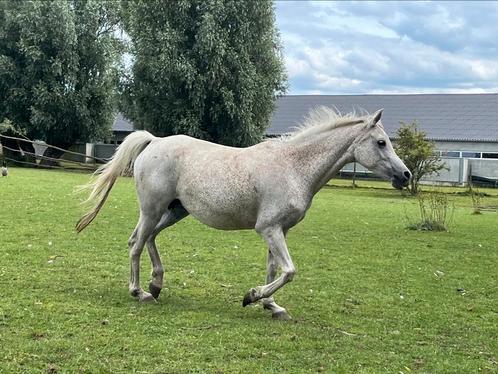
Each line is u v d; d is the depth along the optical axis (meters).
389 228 15.77
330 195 27.98
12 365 4.82
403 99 58.53
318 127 6.68
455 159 40.41
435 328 6.79
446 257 11.60
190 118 36.00
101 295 7.29
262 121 38.84
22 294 7.00
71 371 4.78
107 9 42.84
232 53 35.41
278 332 6.17
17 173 29.08
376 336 6.31
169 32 35.16
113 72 38.88
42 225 12.56
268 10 36.53
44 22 39.28
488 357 5.85
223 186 6.63
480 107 53.12
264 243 11.98
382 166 6.57
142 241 7.16
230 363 5.16
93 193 7.33
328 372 5.11
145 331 5.89
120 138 54.84
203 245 11.41
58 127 41.34
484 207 24.78
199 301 7.37
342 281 9.01
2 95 41.09
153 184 6.97
